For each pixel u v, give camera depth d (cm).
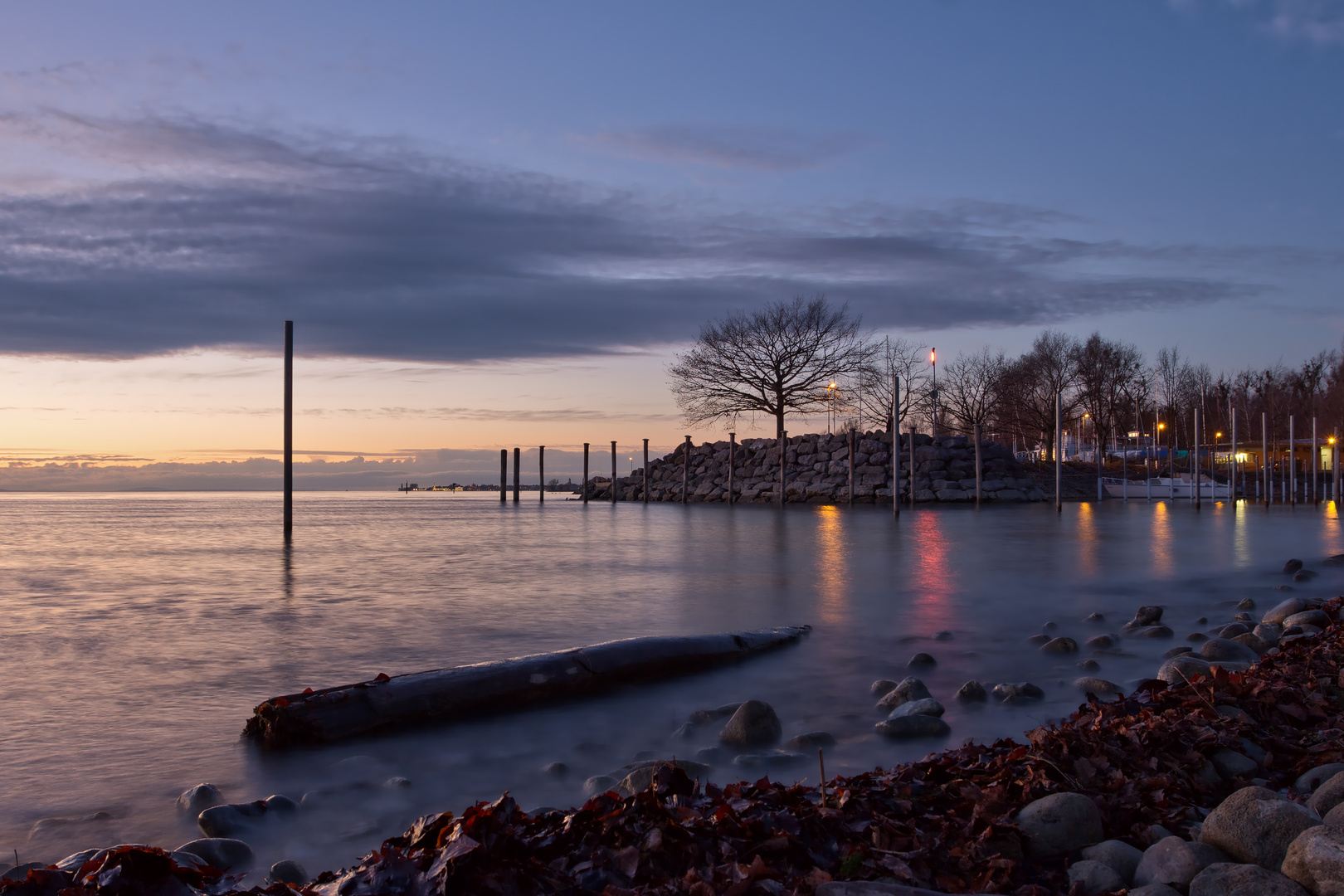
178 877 304
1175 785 406
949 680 770
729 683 767
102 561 2002
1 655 911
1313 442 4403
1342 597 993
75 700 718
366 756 560
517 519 3809
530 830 343
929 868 323
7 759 561
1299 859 288
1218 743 452
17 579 1638
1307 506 4222
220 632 1048
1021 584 1440
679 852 321
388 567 1809
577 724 637
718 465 5184
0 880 331
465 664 866
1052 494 4919
